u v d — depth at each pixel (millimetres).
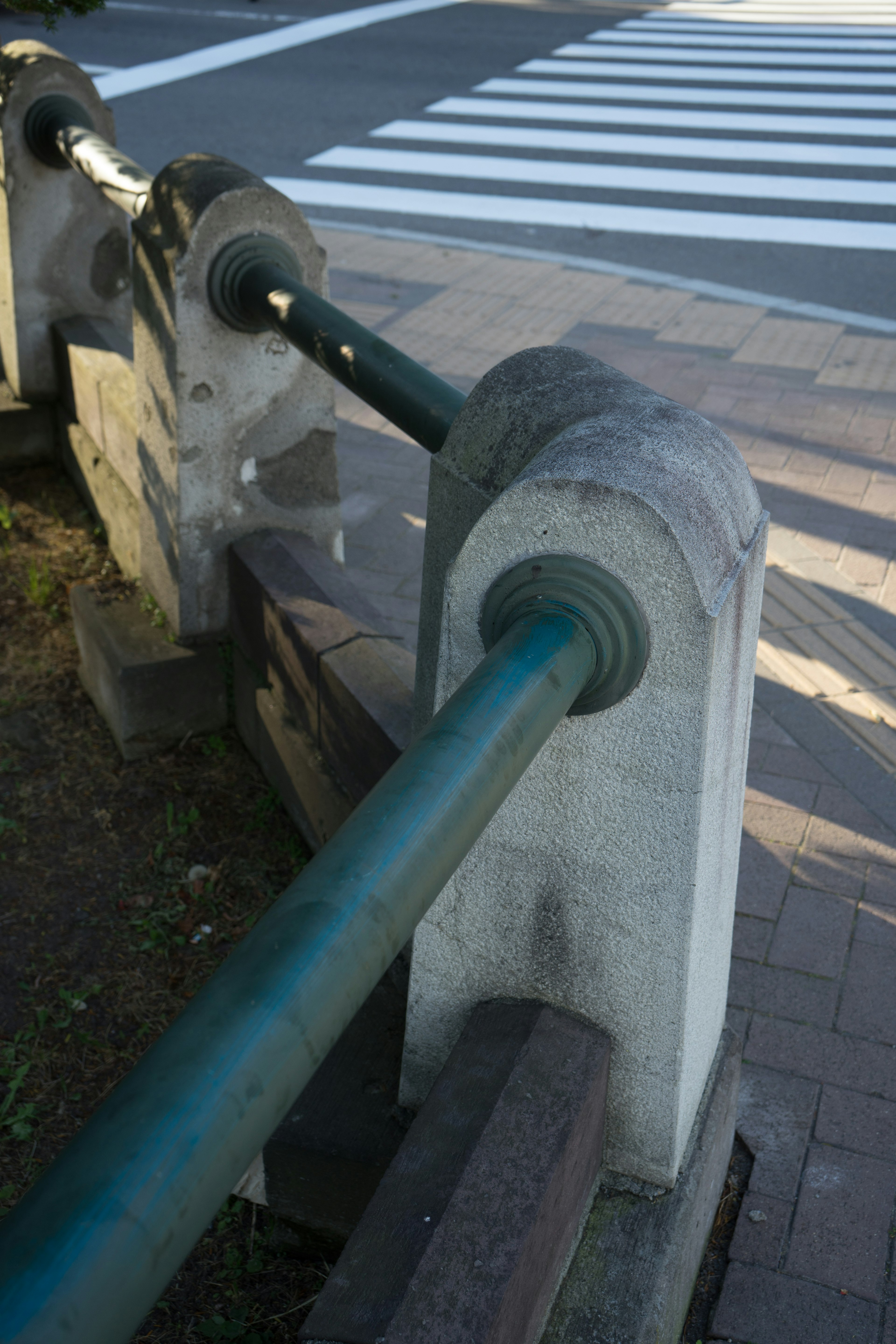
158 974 3529
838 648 4996
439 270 9852
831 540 5801
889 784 4246
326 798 3654
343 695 3400
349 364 2967
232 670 4387
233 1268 2701
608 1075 2154
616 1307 2045
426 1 22750
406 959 2949
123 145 13164
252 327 3854
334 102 15469
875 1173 2861
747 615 1910
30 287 5758
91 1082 3182
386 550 5801
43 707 4656
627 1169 2258
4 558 5488
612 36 20219
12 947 3596
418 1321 1677
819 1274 2617
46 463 6238
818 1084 3107
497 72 17375
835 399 7414
